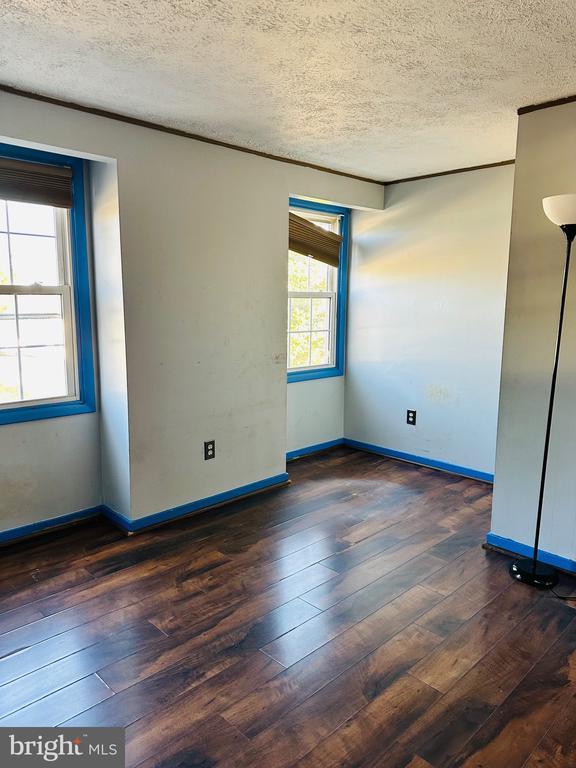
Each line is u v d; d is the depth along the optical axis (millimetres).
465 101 2527
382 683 1913
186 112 2688
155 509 3174
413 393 4379
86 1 1641
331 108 2625
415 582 2586
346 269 4695
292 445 4496
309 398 4566
